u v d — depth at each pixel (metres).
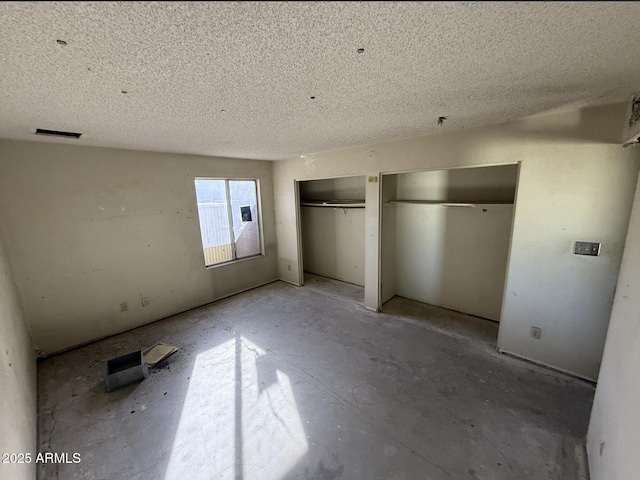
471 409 2.06
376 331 3.24
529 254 2.43
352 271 4.94
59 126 2.12
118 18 0.86
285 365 2.64
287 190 4.61
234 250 4.56
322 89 1.55
